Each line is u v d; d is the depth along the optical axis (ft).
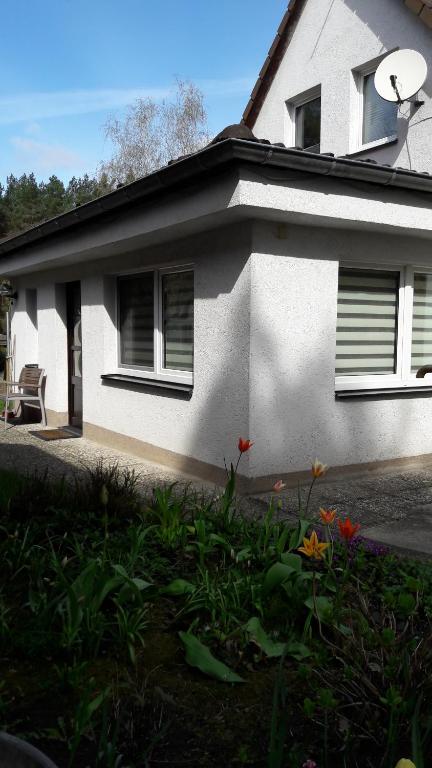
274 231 19.30
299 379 20.38
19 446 28.58
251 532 12.83
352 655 7.96
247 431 19.52
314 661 8.55
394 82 27.45
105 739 6.47
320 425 21.11
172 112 86.28
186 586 9.98
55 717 7.30
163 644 9.05
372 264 22.75
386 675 7.43
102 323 28.81
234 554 11.54
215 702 7.82
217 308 20.67
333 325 21.04
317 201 17.93
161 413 24.52
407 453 23.63
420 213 20.27
